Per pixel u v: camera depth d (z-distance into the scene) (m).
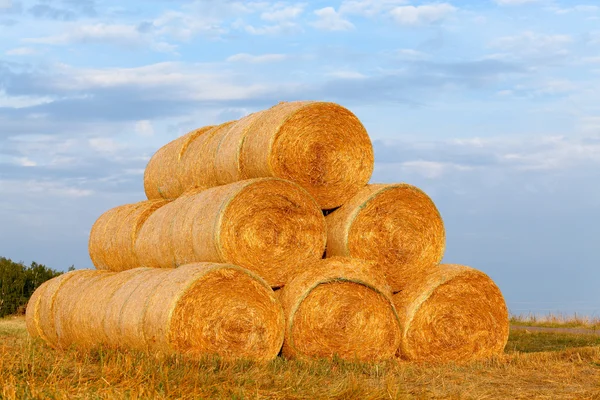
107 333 12.41
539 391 9.19
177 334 11.05
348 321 12.09
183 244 12.81
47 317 14.72
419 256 13.39
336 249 13.14
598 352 11.89
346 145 13.40
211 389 8.45
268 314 11.62
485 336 13.12
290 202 12.49
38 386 8.42
